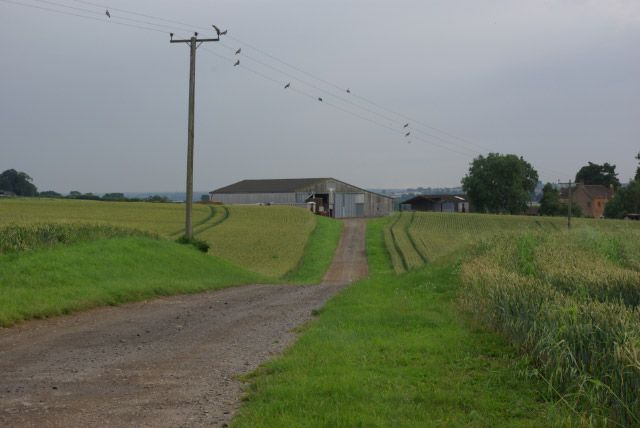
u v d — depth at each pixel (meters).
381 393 7.12
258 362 9.19
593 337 7.27
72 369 8.70
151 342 10.94
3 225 24.45
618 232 25.59
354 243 66.25
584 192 127.94
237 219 74.81
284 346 10.46
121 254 23.64
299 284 28.33
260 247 55.34
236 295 20.34
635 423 6.05
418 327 11.79
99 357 9.55
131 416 6.49
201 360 9.35
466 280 14.91
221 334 11.83
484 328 11.28
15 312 12.65
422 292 17.06
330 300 17.06
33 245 21.67
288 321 13.59
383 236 71.56
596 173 144.00
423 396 7.04
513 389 7.54
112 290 16.97
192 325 13.01
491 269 14.16
